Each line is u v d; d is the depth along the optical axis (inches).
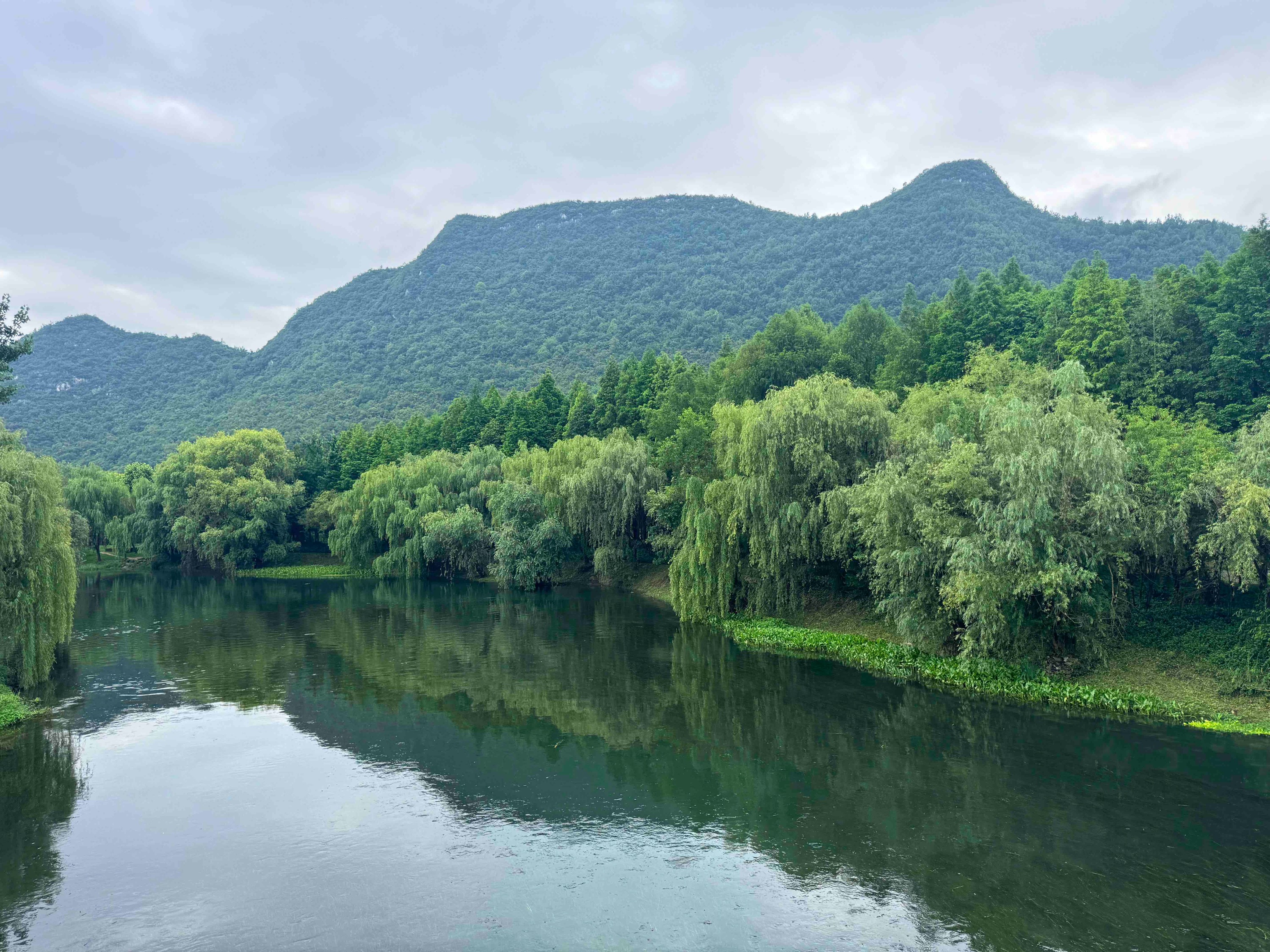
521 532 3058.6
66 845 834.8
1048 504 1289.4
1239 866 763.4
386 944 653.3
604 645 1902.1
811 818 886.4
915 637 1510.8
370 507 3718.0
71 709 1343.5
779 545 1868.8
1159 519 1334.9
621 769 1048.2
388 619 2368.4
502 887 744.3
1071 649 1395.2
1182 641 1352.1
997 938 647.8
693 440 2723.9
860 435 1891.0
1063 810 894.4
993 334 3189.0
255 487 4008.4
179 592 3137.3
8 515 1341.0
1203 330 2332.7
